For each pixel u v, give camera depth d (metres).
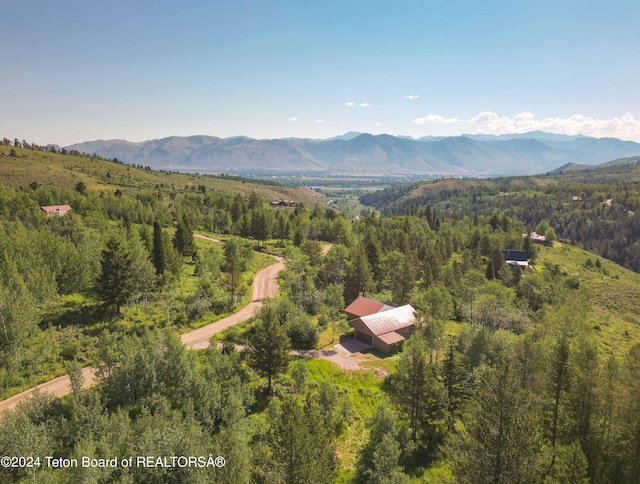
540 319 100.56
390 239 165.88
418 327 79.06
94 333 75.88
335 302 97.00
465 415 53.19
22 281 77.00
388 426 50.97
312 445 36.53
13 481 40.75
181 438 38.72
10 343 64.75
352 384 66.69
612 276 195.12
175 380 57.56
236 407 52.41
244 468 37.66
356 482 45.28
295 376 62.09
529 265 175.25
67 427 47.66
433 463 49.12
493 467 33.31
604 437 45.25
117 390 54.00
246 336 79.75
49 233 99.12
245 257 134.12
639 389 41.09
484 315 94.31
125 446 43.12
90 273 94.50
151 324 82.38
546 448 40.09
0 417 50.28
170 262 106.19
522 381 51.50
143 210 181.00
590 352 52.25
